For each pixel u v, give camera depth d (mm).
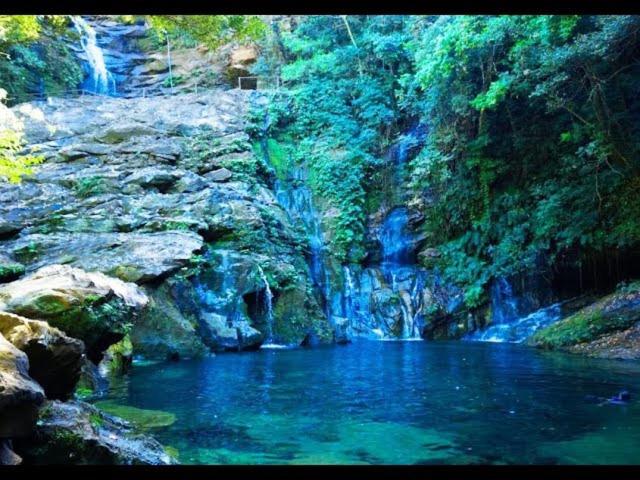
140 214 16047
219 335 13273
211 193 16828
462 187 17922
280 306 15352
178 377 9289
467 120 17531
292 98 22734
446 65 15094
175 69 28297
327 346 14547
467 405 6918
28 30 9883
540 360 10656
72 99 22938
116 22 30000
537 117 16281
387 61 21641
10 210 15609
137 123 20844
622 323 11984
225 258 14758
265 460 4859
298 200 19812
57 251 13828
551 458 4863
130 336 11758
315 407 6918
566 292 15875
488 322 16453
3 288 7543
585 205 14969
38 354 4883
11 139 9820
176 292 13188
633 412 6445
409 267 18406
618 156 14336
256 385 8500
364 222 19484
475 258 17250
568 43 14023
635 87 14539
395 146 20406
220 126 21047
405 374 9391
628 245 14344
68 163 18609
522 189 16969
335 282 17984
